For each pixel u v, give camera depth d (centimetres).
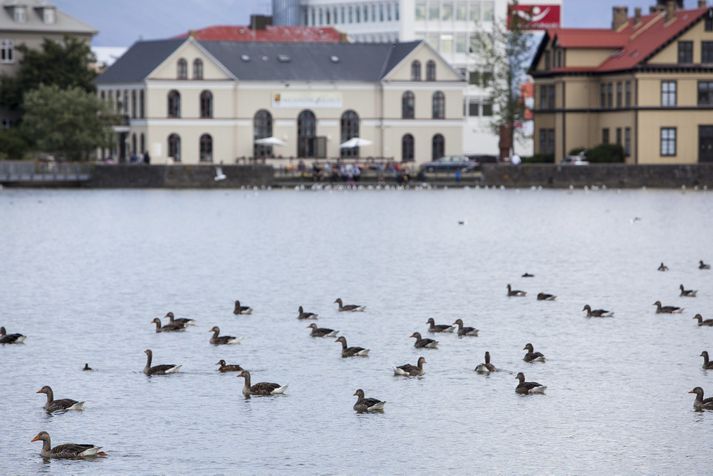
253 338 7144
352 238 12725
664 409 5709
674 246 11944
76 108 18862
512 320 7694
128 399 5859
